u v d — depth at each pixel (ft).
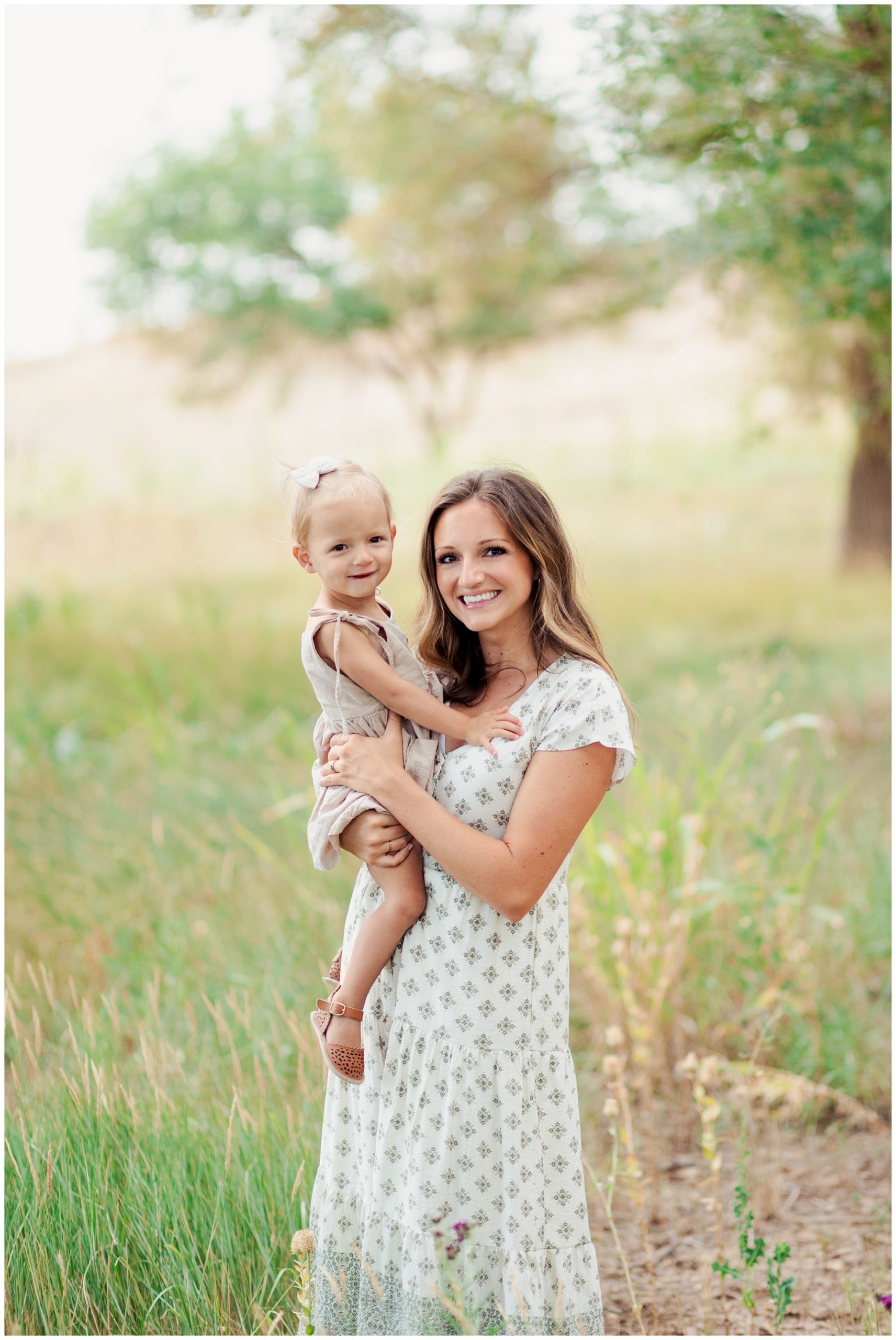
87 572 43.09
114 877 15.85
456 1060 6.97
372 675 7.41
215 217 64.85
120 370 98.37
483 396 91.15
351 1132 7.74
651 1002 12.36
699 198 23.31
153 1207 8.97
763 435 37.70
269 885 15.29
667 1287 9.62
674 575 42.98
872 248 20.12
